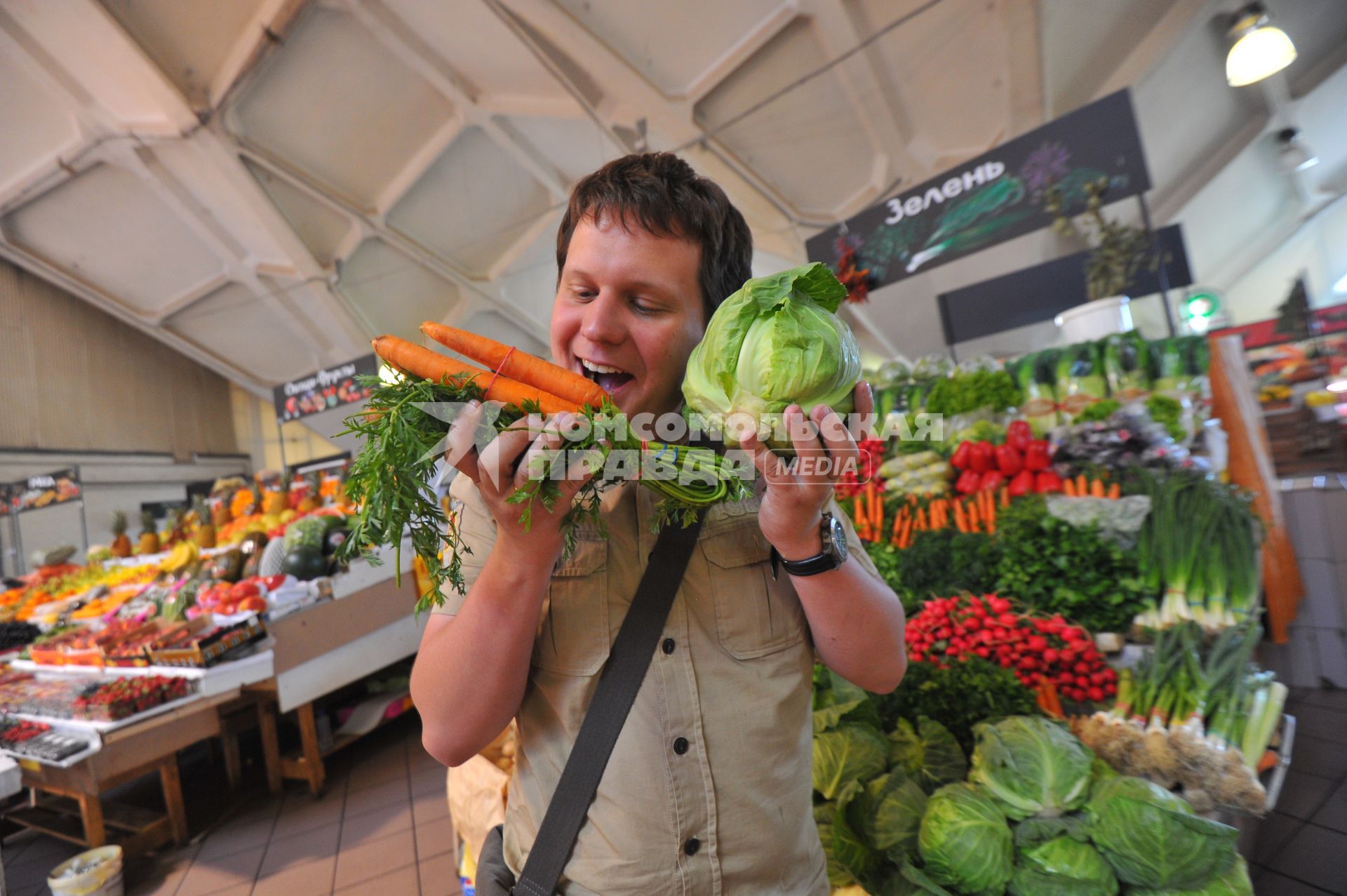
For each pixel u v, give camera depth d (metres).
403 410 0.79
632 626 0.91
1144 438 2.93
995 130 7.01
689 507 0.86
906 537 3.19
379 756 4.63
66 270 11.46
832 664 1.03
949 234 4.24
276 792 4.19
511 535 0.77
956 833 1.53
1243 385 3.57
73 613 4.95
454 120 8.59
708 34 6.52
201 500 6.84
